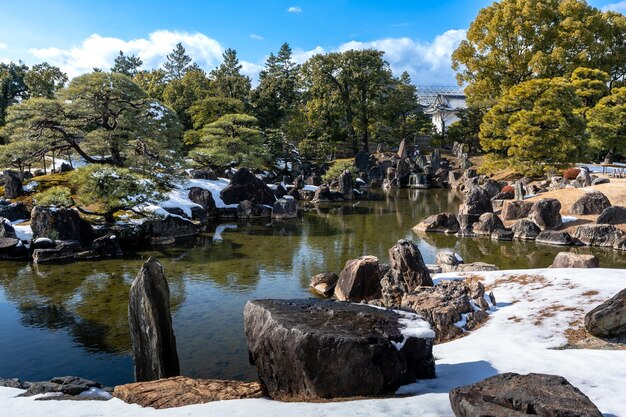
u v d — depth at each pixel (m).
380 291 18.66
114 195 30.05
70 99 42.47
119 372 12.74
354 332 8.50
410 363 8.75
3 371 12.78
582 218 33.19
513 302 15.19
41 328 15.84
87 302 18.50
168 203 38.03
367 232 34.81
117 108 43.00
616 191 37.66
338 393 8.14
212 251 28.58
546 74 66.31
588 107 58.78
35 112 39.84
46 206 27.77
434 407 7.25
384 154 83.25
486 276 18.53
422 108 123.69
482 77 72.56
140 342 10.93
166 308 11.12
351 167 67.50
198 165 57.75
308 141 79.50
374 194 60.88
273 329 8.88
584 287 15.38
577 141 46.75
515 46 70.25
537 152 46.38
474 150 83.19
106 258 26.42
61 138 42.94
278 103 79.81
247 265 24.89
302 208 49.31
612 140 56.78
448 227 34.31
